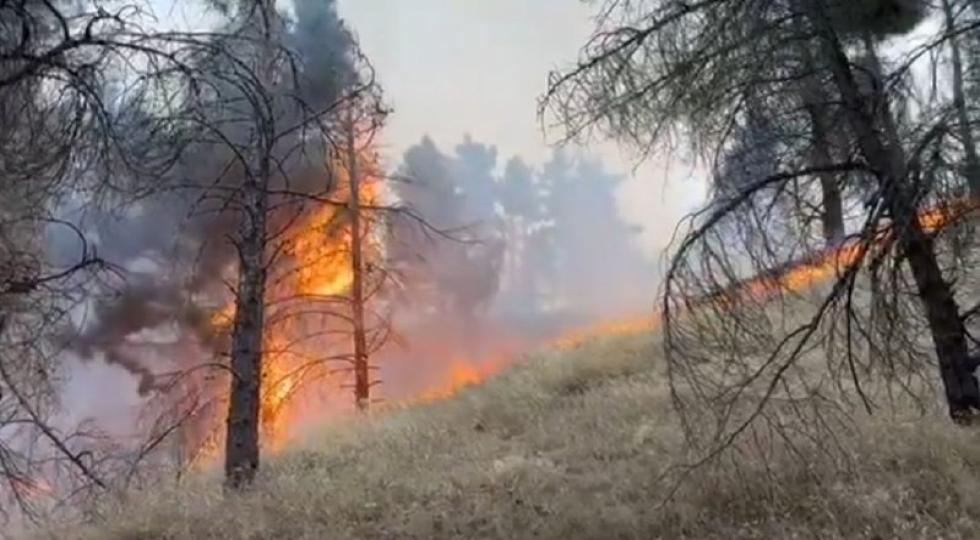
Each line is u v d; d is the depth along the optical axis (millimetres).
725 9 6906
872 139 6637
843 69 6824
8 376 6699
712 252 6629
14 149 4715
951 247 6777
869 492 6668
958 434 7199
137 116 5352
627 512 6945
